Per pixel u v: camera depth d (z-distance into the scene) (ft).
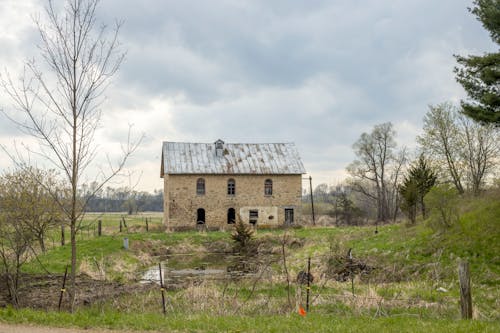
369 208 270.87
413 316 42.04
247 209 159.94
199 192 157.89
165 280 72.18
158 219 223.51
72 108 37.01
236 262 92.99
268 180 162.81
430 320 38.47
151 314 41.52
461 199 95.35
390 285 61.82
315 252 92.38
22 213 59.00
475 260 69.15
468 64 75.51
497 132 135.13
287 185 163.43
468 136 142.00
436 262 68.44
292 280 65.05
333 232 133.80
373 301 48.16
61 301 48.42
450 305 46.88
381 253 85.76
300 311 41.52
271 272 70.03
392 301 49.06
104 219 204.03
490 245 71.15
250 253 105.60
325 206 277.64
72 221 38.60
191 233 140.87
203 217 157.58
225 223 158.30
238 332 32.83
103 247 102.32
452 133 142.92
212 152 167.32
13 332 33.19
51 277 67.15
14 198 62.59
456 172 143.64
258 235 132.67
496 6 72.02
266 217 160.86
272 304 48.11
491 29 72.84
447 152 143.33
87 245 102.94
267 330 33.17
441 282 63.16
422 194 112.06
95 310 45.55
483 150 140.36
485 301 51.44
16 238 50.08
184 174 156.46
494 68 72.64
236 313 43.88
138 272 84.48
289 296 50.67
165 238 130.21
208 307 46.93
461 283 39.81
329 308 46.83
